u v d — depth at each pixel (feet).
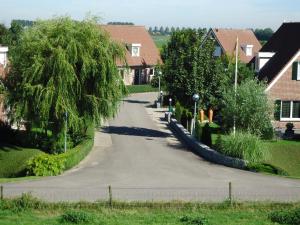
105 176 100.07
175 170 107.24
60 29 117.91
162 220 69.36
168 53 236.84
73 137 126.52
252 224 68.74
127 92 127.85
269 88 153.69
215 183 95.14
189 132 146.51
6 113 126.00
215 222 69.26
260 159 111.75
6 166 110.52
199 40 151.12
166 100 216.54
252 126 127.34
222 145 116.98
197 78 140.77
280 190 89.92
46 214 71.67
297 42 164.25
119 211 73.61
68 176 99.30
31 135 125.39
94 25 122.93
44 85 116.06
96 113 121.19
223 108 133.59
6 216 70.03
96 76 120.37
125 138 144.97
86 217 68.49
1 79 122.31
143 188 89.76
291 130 144.46
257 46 264.52
